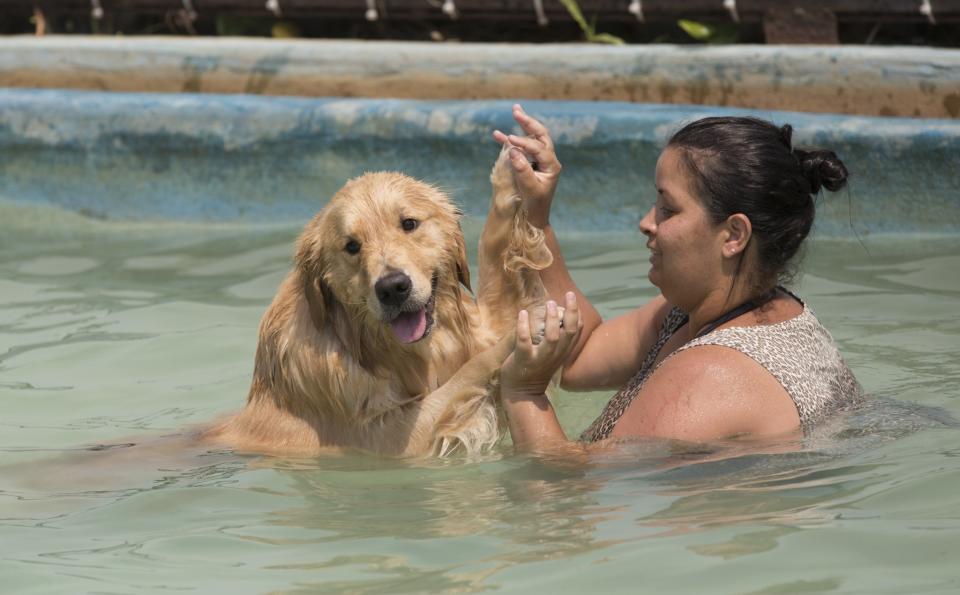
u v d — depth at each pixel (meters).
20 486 6.53
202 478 6.61
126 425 7.62
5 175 13.66
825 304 8.93
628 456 5.87
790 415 5.77
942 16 12.30
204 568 5.13
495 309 7.66
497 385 7.17
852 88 11.66
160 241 12.19
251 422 7.49
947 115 11.36
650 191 11.59
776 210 5.80
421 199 7.29
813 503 5.25
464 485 6.20
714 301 6.05
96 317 9.65
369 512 5.86
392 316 6.90
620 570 4.75
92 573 5.12
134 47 14.04
